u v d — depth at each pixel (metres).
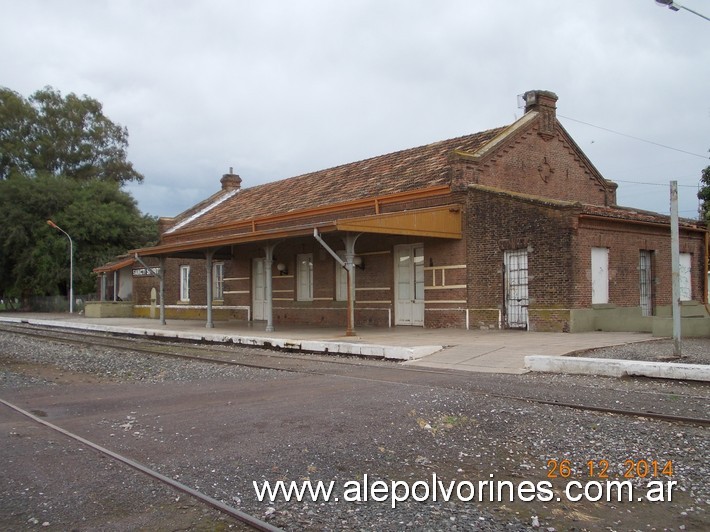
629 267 18.95
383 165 25.72
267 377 11.53
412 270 21.28
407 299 21.41
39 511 4.80
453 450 6.41
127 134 67.38
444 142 24.70
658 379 10.54
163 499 5.05
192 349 17.91
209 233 30.05
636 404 8.49
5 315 42.53
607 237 18.16
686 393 9.34
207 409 8.48
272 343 17.97
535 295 17.70
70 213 47.75
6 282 49.88
